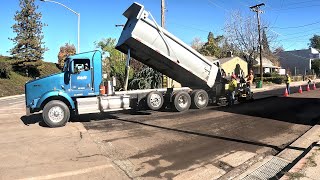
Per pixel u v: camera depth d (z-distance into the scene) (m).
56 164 7.93
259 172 7.11
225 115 14.74
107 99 14.46
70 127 12.88
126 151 8.98
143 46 15.85
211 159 8.13
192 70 17.06
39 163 8.05
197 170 7.36
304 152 8.27
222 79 18.44
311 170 6.60
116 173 7.23
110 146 9.55
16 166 7.84
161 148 9.20
